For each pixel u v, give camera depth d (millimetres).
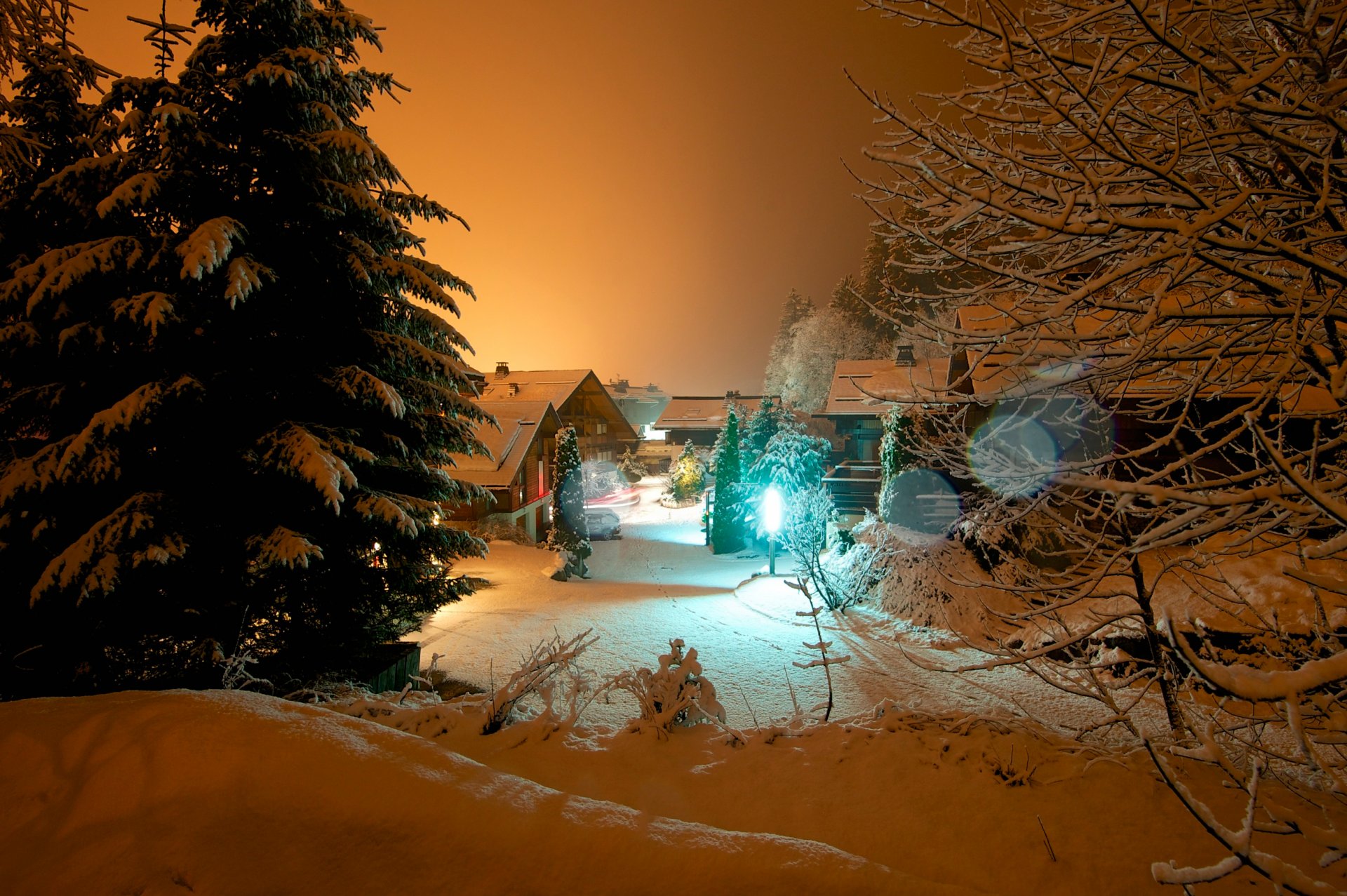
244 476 7152
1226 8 2992
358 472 8117
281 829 2838
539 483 30797
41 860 2648
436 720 4609
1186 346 3266
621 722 7199
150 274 6824
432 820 2967
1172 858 3258
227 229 6410
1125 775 4008
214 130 7441
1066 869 3188
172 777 3035
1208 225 2713
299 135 7402
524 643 11383
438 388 9055
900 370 29031
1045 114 3703
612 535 29453
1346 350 3178
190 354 7000
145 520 6047
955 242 3908
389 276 8117
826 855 2883
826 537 17812
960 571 10664
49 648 6379
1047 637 7980
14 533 6391
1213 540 4980
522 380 47469
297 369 7656
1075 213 3502
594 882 2717
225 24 7652
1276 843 3393
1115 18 3273
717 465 25391
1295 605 6508
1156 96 3541
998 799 3760
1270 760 4141
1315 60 2674
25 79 7262
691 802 3752
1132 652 7215
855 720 5145
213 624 6777
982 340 3441
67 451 5941
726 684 8789
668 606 14195
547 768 4043
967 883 3117
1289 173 3547
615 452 56938
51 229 7219
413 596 8695
